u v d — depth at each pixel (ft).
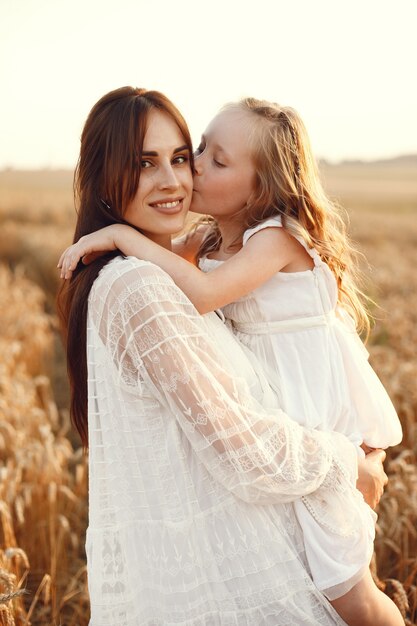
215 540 6.26
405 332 24.09
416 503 10.89
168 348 6.07
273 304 7.02
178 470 6.28
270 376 6.97
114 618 6.46
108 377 6.49
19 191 133.08
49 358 24.77
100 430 6.63
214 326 6.77
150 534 6.31
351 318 8.09
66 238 56.29
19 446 14.16
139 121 6.61
